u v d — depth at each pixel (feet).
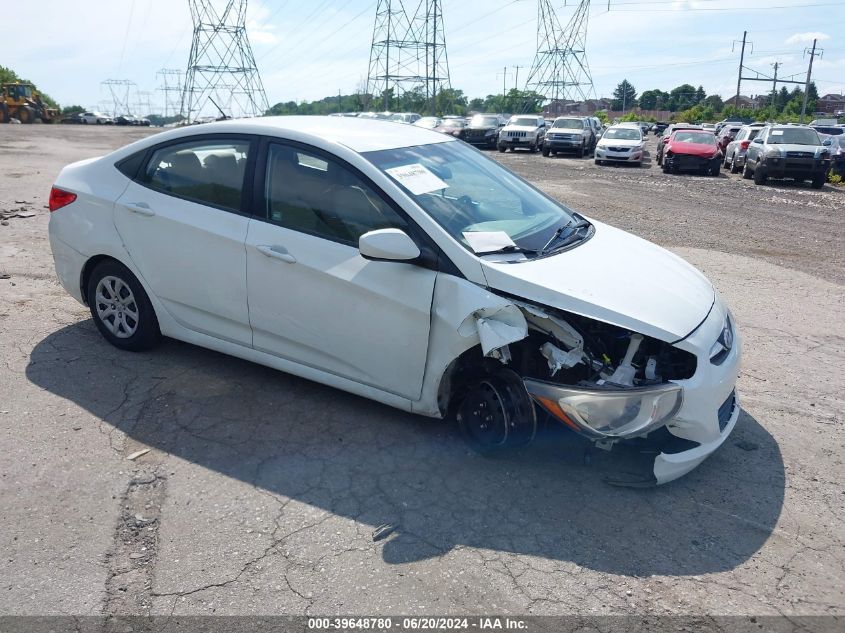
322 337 13.15
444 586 9.42
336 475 11.82
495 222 13.21
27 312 18.48
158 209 14.67
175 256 14.51
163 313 15.20
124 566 9.59
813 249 32.60
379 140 14.07
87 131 135.85
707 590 9.57
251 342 14.21
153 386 14.60
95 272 15.90
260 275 13.48
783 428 14.28
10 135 104.73
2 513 10.53
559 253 12.84
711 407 11.39
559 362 11.47
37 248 25.25
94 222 15.55
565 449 12.66
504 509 11.10
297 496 11.21
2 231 27.89
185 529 10.37
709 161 72.59
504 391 11.96
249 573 9.53
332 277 12.66
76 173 16.22
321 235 12.94
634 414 10.85
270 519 10.64
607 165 84.99
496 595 9.30
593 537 10.55
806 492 12.00
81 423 13.08
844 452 13.41
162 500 11.00
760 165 63.00
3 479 11.32
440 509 11.03
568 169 76.02
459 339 11.66
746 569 10.02
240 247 13.62
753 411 14.99
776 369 17.35
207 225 14.03
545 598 9.28
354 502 11.12
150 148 15.21
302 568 9.65
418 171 13.42
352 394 14.58
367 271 12.36
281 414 13.71
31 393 14.08
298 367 13.79
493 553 10.10
